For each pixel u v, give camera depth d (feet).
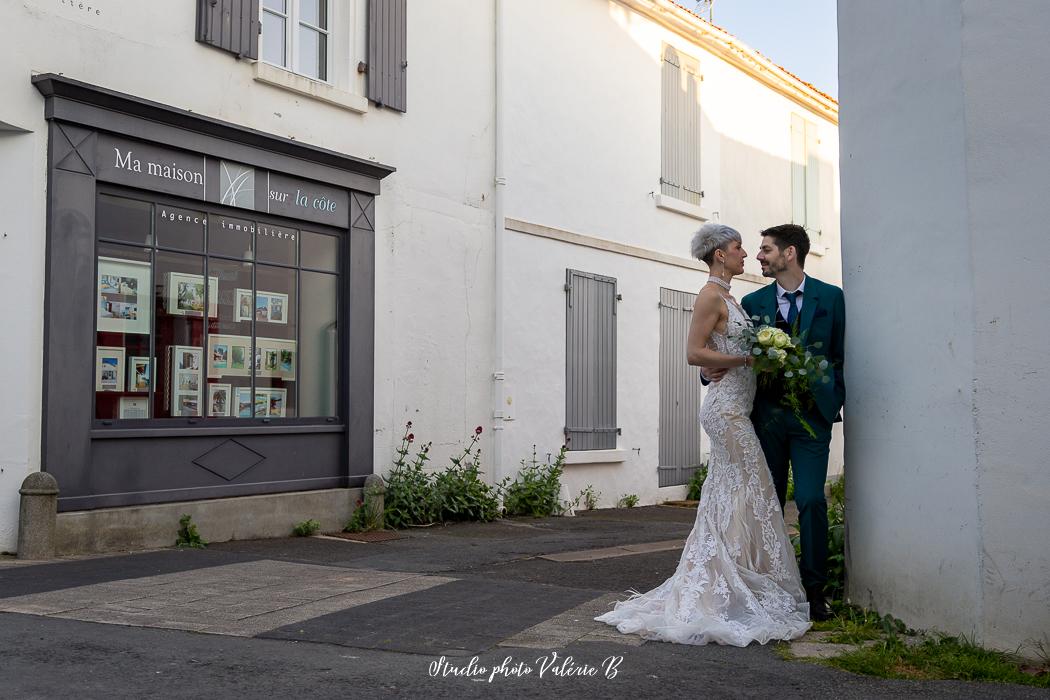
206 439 27.22
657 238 46.96
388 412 32.94
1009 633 14.55
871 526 17.30
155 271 26.16
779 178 57.41
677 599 16.58
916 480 15.98
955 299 15.16
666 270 47.52
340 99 31.24
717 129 51.93
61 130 23.75
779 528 17.28
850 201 18.13
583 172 42.27
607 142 43.75
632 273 45.11
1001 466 14.65
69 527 23.47
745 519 17.01
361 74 32.50
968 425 14.82
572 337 41.29
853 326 17.93
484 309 37.11
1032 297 14.75
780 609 16.56
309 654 14.28
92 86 23.88
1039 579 14.55
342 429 31.37
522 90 39.11
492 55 37.86
